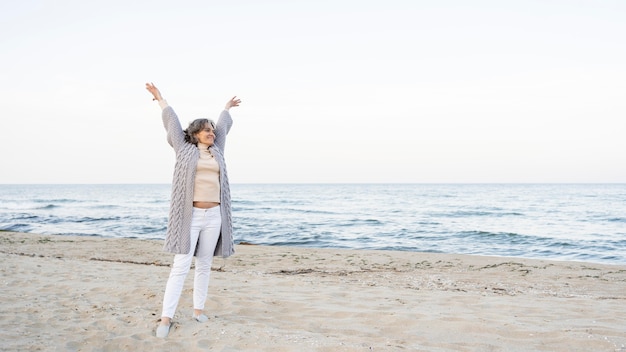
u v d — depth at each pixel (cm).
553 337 365
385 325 404
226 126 404
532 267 985
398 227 2347
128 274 691
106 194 8850
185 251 355
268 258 1097
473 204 4709
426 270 930
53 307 445
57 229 2181
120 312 423
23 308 439
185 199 358
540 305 505
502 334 376
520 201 5284
